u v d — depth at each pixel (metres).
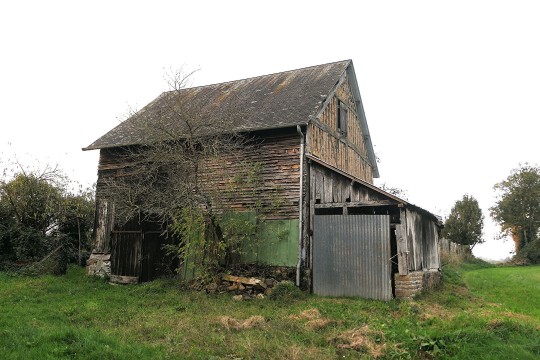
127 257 16.23
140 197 15.84
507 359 6.73
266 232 14.38
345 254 13.28
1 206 18.92
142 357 6.77
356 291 12.94
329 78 18.31
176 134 14.10
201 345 7.60
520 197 44.12
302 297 12.45
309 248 13.97
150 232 16.23
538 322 9.31
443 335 7.60
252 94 18.94
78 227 20.55
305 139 14.65
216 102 19.08
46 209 19.36
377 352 7.25
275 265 14.06
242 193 15.00
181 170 14.13
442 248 28.84
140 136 17.09
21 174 19.70
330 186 15.38
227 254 14.45
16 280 15.30
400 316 10.01
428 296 13.53
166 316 10.05
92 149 17.89
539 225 43.22
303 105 15.91
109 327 9.04
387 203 13.05
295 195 14.20
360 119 22.36
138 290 13.67
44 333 7.57
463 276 22.55
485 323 8.23
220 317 9.57
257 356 6.99
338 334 8.33
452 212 40.38
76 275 17.62
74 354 6.71
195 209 13.73
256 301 12.00
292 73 20.42
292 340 7.94
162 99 21.31
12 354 6.52
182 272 15.56
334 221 13.61
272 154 14.90
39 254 18.12
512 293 15.55
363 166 22.84
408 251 13.15
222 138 14.75
